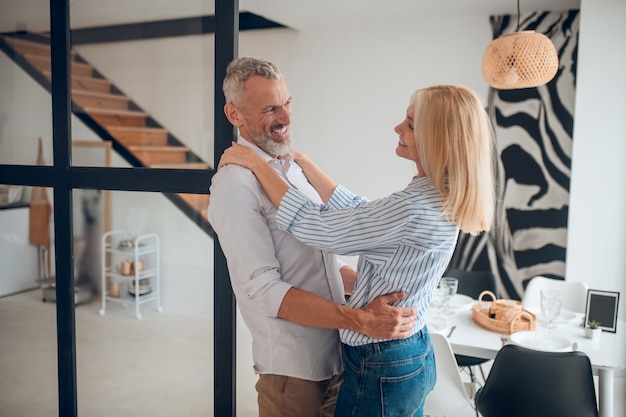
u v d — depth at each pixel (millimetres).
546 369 2080
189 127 1931
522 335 2430
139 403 1915
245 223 1431
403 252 1367
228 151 1521
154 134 2018
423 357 1452
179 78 1949
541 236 4199
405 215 1304
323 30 4730
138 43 2043
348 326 1376
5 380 2137
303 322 1412
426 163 1359
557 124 4090
